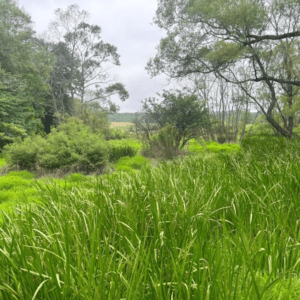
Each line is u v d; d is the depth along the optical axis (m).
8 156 9.34
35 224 2.01
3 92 20.41
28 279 1.22
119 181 3.19
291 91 16.44
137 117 13.50
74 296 1.14
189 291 1.11
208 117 13.89
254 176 3.15
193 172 3.88
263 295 1.14
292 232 1.81
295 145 6.52
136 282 1.17
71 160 8.44
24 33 25.72
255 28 14.30
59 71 34.62
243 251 1.36
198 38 15.83
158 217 1.82
